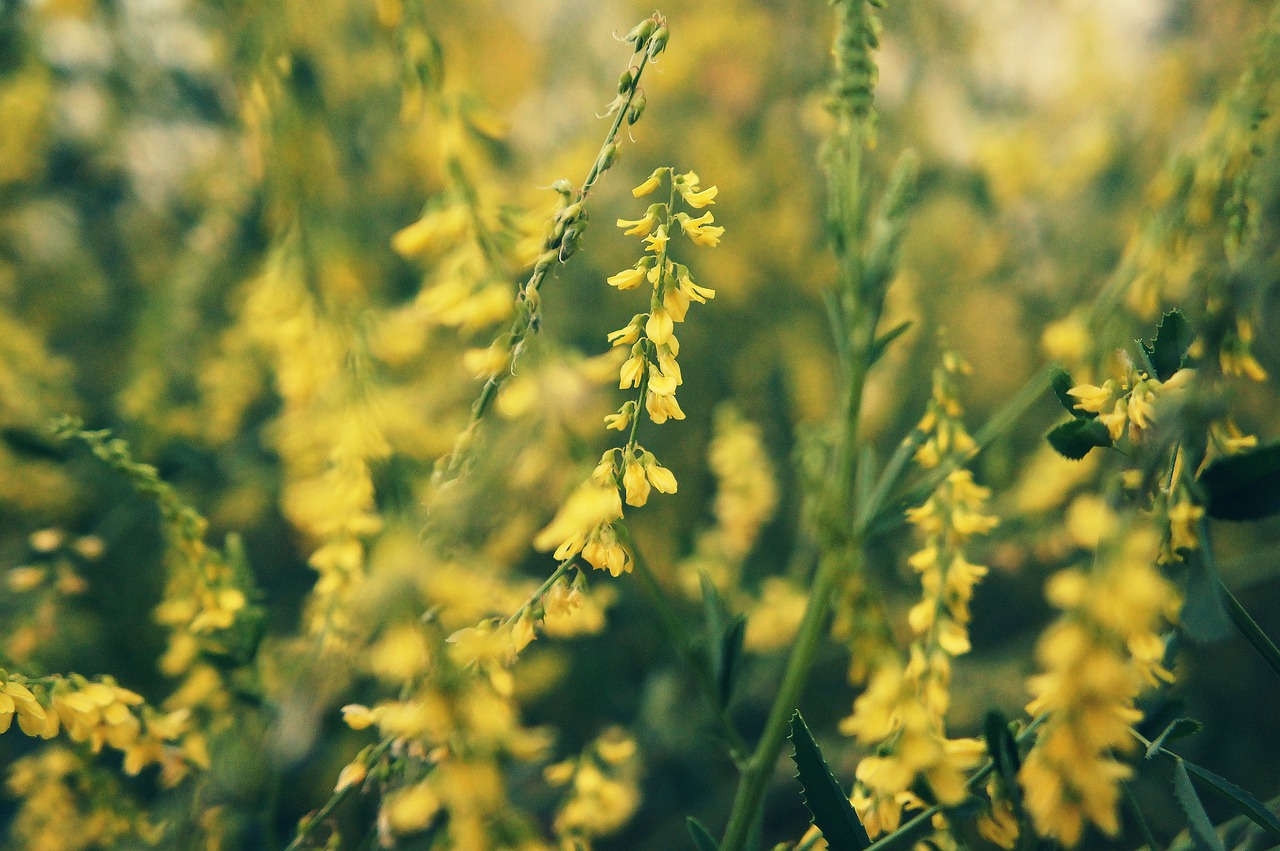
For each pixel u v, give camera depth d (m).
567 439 0.32
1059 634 0.26
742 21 0.75
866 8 0.34
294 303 0.35
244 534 0.65
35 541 0.41
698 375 0.75
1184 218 0.33
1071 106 0.72
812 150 0.78
